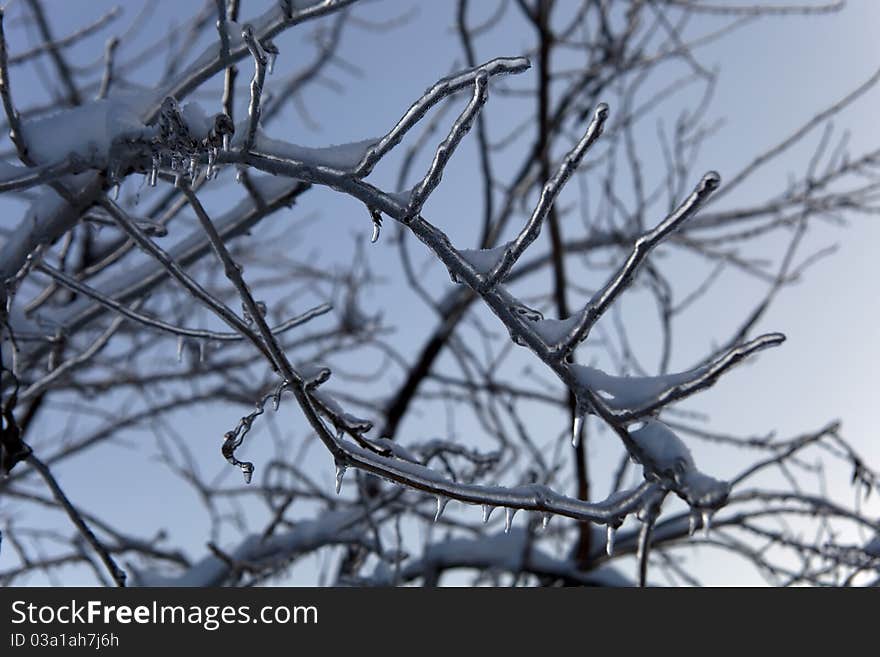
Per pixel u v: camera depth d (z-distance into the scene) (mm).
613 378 1988
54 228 2217
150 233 2301
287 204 2373
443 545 3982
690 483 1968
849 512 3043
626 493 2004
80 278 2598
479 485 2025
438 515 2029
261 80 2004
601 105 1911
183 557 4094
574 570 3867
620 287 1958
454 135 1947
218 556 2855
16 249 2229
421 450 2486
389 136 1986
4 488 3514
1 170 2121
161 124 2064
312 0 2068
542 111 3943
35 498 3350
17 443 2248
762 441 3400
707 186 1908
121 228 2145
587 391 1985
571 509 2012
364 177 2002
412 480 2020
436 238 1986
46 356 2721
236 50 2096
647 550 2752
